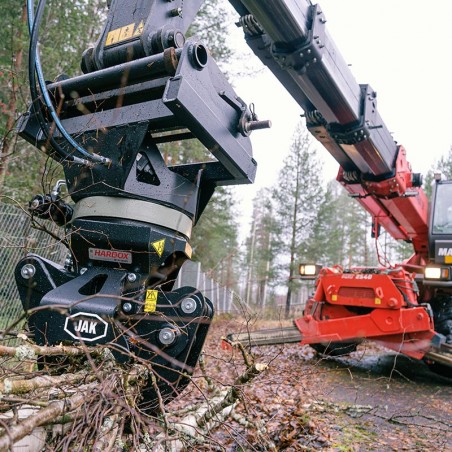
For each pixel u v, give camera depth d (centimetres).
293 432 323
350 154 517
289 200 2544
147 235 236
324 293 655
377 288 591
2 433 135
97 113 261
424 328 563
